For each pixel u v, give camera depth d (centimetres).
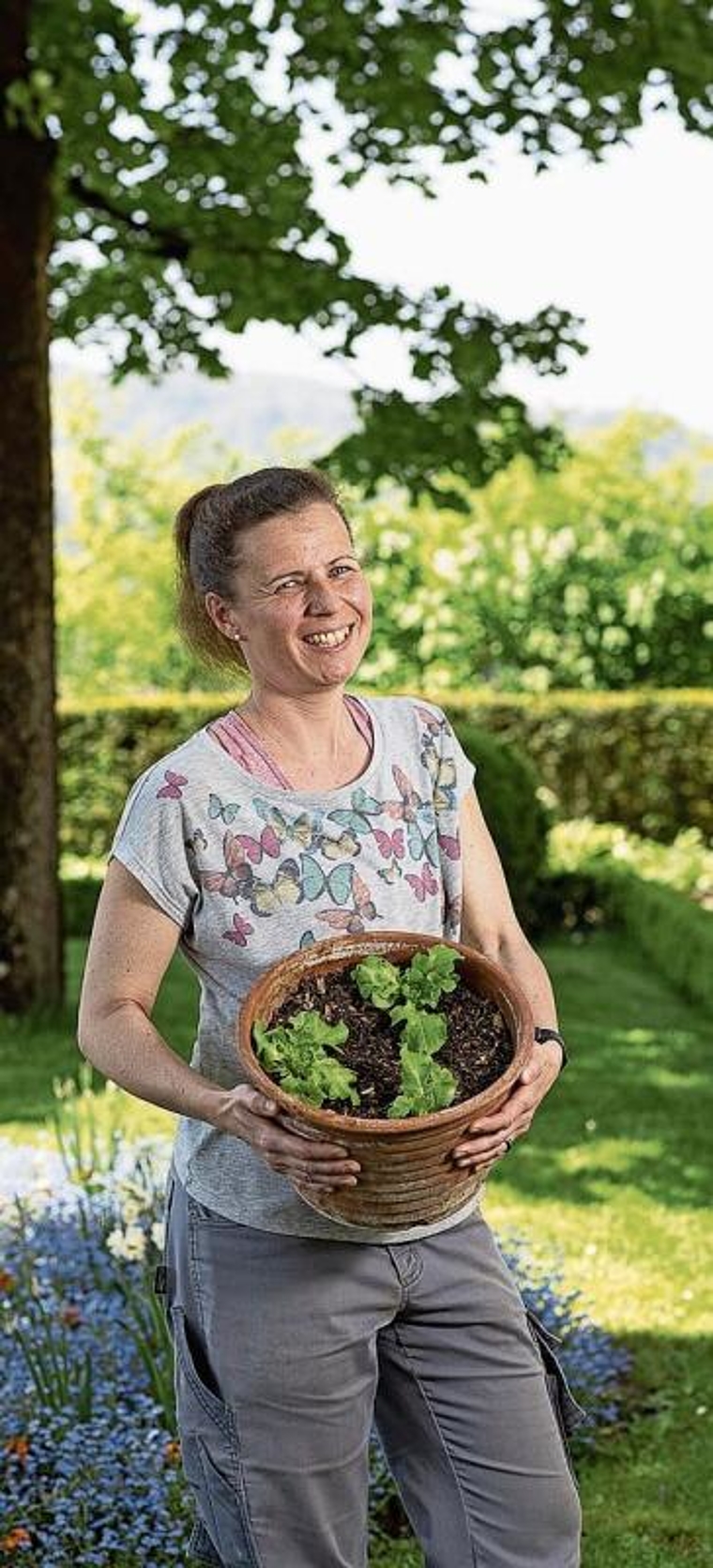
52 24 798
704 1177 545
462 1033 208
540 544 1560
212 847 212
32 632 742
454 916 228
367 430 871
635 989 851
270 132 849
